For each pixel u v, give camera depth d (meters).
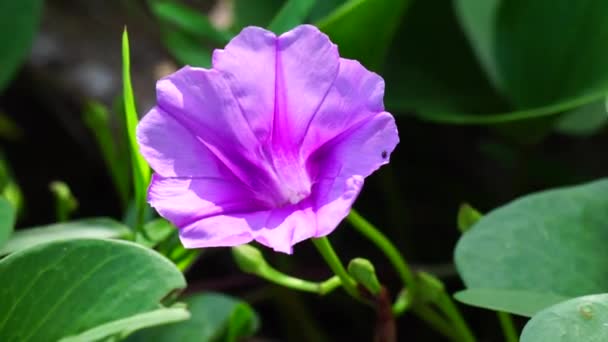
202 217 0.33
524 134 0.45
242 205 0.33
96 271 0.33
